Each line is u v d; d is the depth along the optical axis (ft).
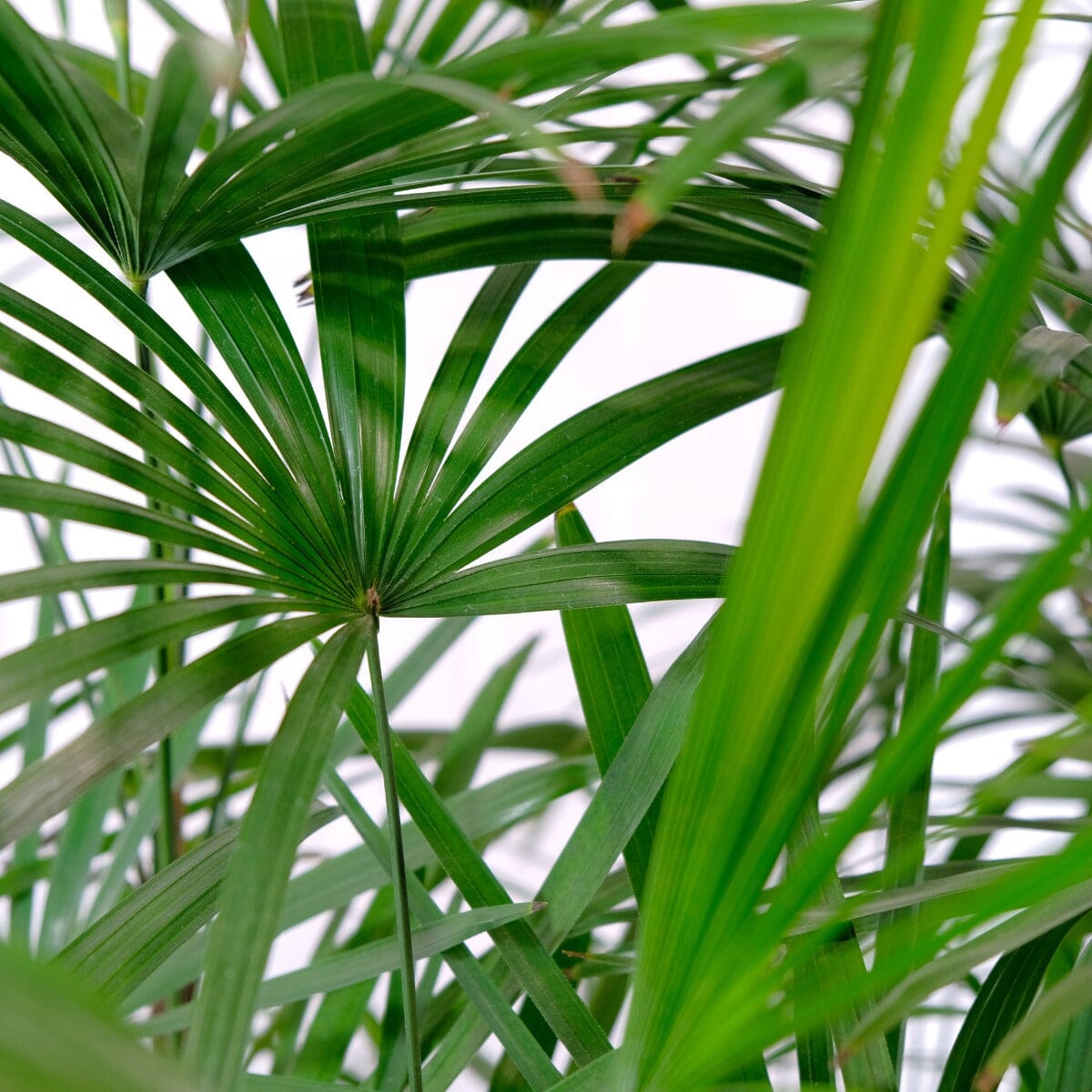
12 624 13.92
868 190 6.57
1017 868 6.84
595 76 7.25
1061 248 8.24
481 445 7.55
